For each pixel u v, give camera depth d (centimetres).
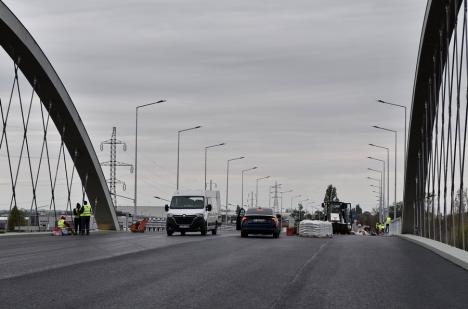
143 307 972
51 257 1909
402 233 4800
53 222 5372
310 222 4328
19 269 1524
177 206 3966
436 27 3064
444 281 1405
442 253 2158
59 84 4372
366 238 4125
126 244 2677
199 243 2811
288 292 1162
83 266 1622
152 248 2405
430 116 3684
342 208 6894
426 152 3872
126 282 1292
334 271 1572
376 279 1410
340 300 1073
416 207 4512
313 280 1363
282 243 2958
